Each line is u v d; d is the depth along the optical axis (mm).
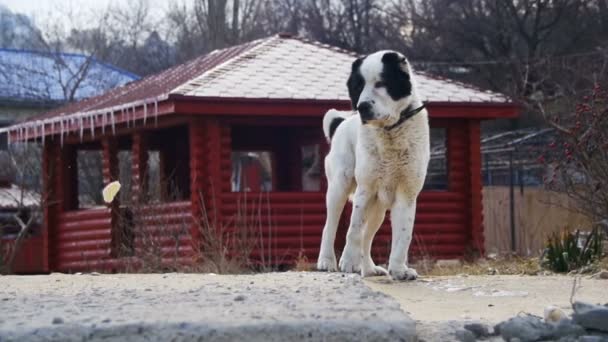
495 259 15906
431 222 19312
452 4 40781
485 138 34250
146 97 18891
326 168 11000
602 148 14039
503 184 28688
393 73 9422
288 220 18406
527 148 27938
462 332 6684
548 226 21844
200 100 17547
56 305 7156
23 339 6234
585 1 39062
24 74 39062
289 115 18094
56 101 37531
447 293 8906
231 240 16609
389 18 43906
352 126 10523
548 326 6703
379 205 10141
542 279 10211
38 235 24891
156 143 22594
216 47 38969
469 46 40219
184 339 6277
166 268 16219
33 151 28984
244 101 17734
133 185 19500
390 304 7020
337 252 18141
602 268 12102
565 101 23359
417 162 9711
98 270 20016
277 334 6316
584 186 15531
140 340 6285
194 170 17953
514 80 31922
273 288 7902
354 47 44719
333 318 6496
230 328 6312
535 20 38875
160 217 17641
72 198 22656
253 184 25656
